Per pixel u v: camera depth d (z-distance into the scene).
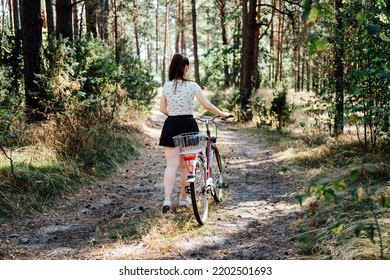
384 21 6.22
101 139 9.31
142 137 12.39
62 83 9.02
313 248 4.45
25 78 9.48
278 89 18.53
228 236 5.11
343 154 8.39
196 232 5.18
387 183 5.67
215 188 6.38
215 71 32.03
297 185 7.26
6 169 6.55
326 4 2.83
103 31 20.12
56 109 8.73
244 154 11.04
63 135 8.25
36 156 7.32
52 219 5.87
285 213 5.87
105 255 4.64
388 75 5.95
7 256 4.64
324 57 10.30
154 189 7.52
